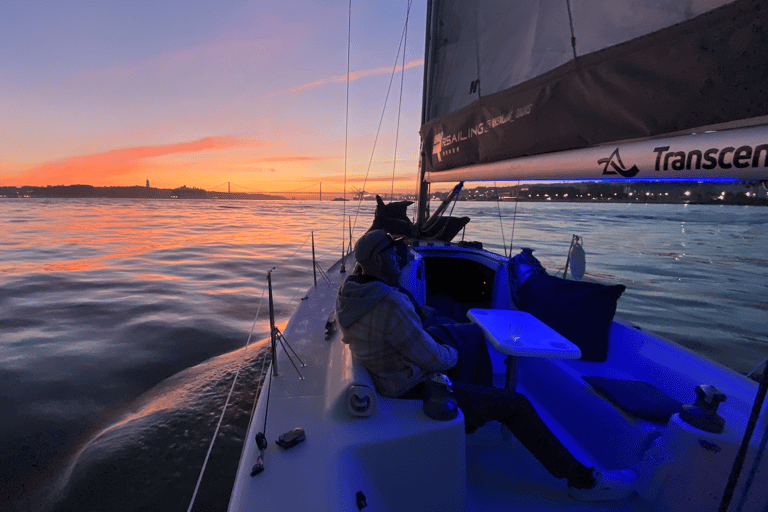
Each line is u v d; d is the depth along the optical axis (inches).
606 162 44.1
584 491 51.3
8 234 1086.4
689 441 45.6
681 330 254.8
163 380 170.4
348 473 35.4
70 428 134.7
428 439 40.4
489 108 68.8
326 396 48.4
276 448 38.8
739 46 30.6
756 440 43.5
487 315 66.4
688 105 35.0
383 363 47.5
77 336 230.8
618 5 44.3
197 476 103.6
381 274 49.8
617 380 63.4
